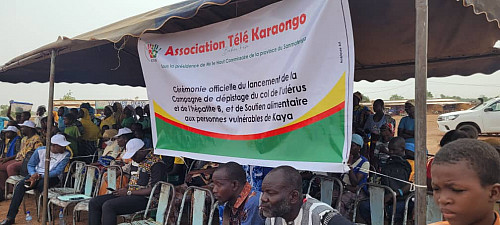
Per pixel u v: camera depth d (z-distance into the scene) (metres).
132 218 4.38
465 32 4.83
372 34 5.40
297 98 2.99
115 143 6.84
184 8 3.54
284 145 3.10
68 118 7.96
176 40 4.09
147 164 4.57
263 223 2.53
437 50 5.74
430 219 3.11
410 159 4.63
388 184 4.00
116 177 5.67
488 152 1.06
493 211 1.08
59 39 4.68
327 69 2.80
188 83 3.95
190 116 3.98
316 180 4.48
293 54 3.01
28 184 5.81
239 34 3.48
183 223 5.54
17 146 8.13
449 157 1.08
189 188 4.03
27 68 7.81
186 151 4.00
